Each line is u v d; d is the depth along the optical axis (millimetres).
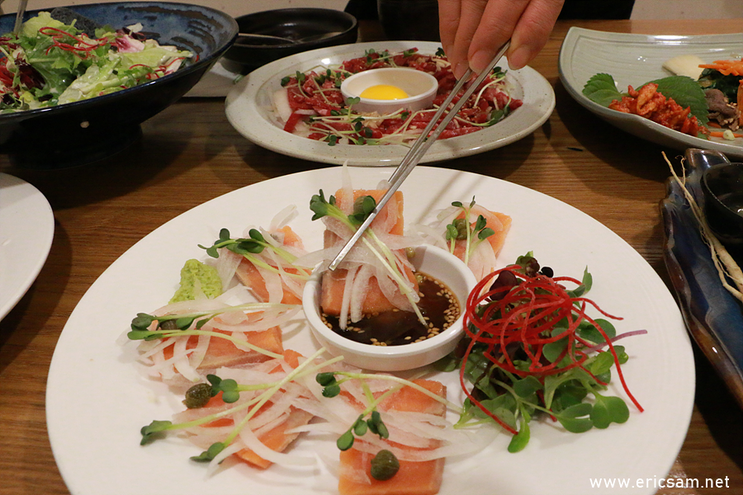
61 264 338
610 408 226
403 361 259
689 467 229
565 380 234
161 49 492
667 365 242
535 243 318
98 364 258
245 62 581
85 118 377
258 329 276
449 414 250
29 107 433
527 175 405
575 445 222
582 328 251
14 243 305
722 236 288
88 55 452
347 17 648
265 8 870
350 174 371
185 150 454
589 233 314
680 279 266
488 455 226
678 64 538
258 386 242
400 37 663
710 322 246
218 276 306
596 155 424
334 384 242
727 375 225
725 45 567
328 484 223
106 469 219
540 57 600
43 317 303
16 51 457
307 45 577
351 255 286
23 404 261
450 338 260
